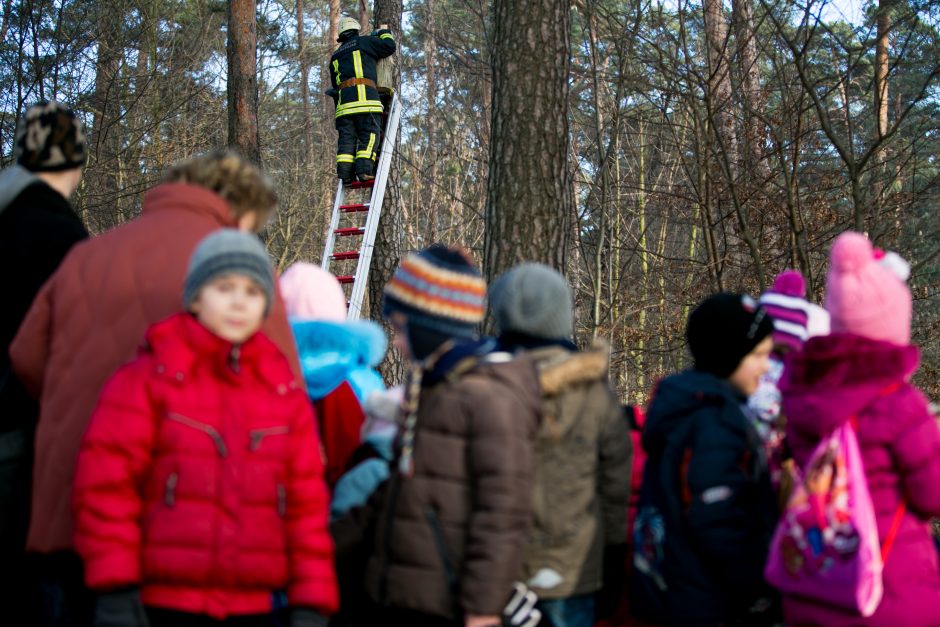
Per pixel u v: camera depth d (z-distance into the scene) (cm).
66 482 256
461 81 2155
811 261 883
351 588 288
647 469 297
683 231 1460
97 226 1616
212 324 245
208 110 1981
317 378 315
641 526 291
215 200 281
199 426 238
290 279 337
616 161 1076
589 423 273
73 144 301
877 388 262
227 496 238
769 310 360
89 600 262
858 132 907
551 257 563
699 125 779
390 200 1134
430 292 262
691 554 278
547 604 269
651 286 1129
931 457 258
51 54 1217
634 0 838
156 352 241
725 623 277
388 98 941
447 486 250
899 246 933
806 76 784
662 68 793
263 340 253
